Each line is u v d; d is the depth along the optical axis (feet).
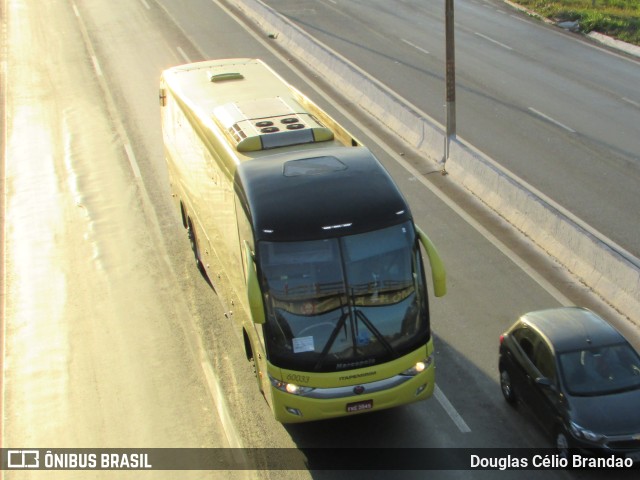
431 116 87.40
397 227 37.73
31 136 86.74
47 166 79.20
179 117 58.90
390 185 39.24
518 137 81.97
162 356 49.37
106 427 43.52
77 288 57.82
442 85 98.12
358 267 36.99
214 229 49.65
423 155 76.43
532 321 42.04
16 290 57.93
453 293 53.42
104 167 78.23
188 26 126.62
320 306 36.73
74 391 46.65
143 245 63.41
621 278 50.60
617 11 134.41
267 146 44.70
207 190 50.75
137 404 45.19
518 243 59.41
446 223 63.05
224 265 47.98
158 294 56.39
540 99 94.02
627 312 49.49
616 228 62.18
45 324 53.62
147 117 90.58
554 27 127.34
